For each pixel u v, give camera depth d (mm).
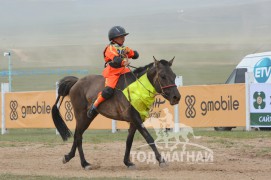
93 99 11891
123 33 11445
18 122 21203
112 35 11469
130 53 11664
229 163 11883
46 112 20484
